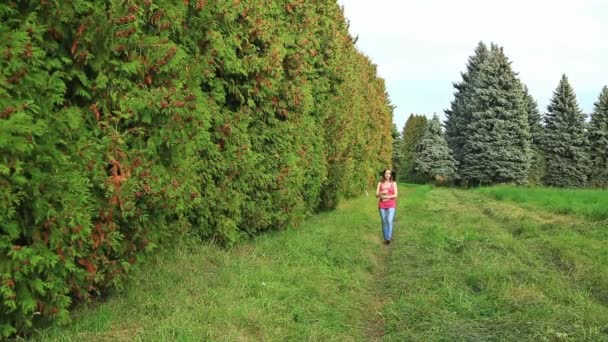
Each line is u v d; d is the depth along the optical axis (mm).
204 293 5875
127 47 4828
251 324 5180
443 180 61156
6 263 3818
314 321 5695
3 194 3678
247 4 8172
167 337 4566
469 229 12664
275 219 10219
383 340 5586
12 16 3920
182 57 5402
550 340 5043
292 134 10438
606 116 53375
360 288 7484
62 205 4168
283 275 6949
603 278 7371
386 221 12023
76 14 4430
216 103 8156
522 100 48562
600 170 53438
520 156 47500
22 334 4402
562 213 16438
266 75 8750
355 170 22047
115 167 4727
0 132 3541
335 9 15938
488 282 7223
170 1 5680
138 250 5516
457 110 64188
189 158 6293
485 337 5301
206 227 8180
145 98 5016
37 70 3965
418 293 6980
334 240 10055
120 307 5199
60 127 4246
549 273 7816
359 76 21688
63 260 4270
